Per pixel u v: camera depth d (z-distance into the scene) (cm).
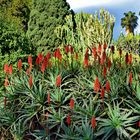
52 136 381
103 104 362
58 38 1094
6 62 557
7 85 447
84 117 365
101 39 707
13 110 421
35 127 400
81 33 735
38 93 399
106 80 393
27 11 1627
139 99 364
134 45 1185
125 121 351
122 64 451
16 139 399
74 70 425
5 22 620
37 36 1120
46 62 416
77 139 353
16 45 589
